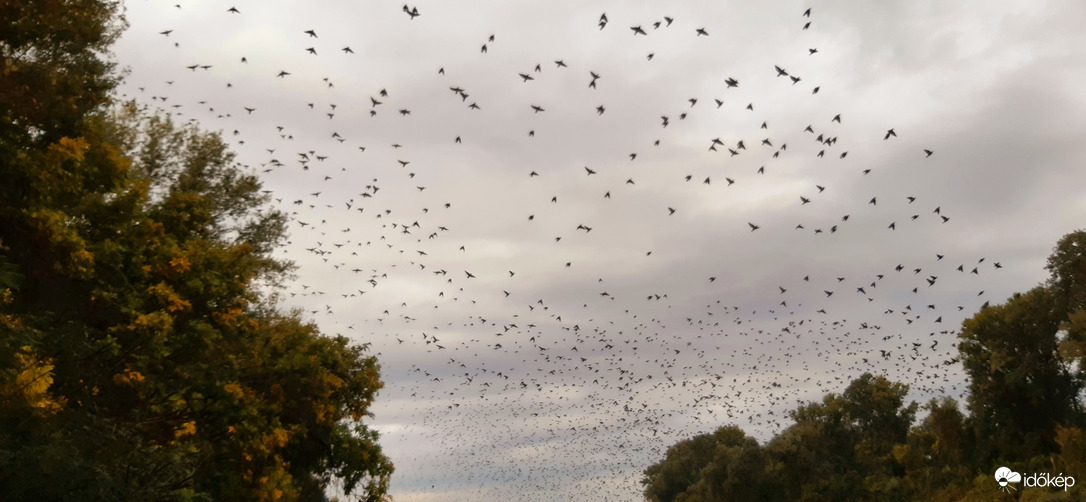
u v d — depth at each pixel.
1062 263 65.62
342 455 33.19
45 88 21.00
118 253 20.75
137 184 21.97
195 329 21.55
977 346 72.56
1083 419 67.94
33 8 20.75
